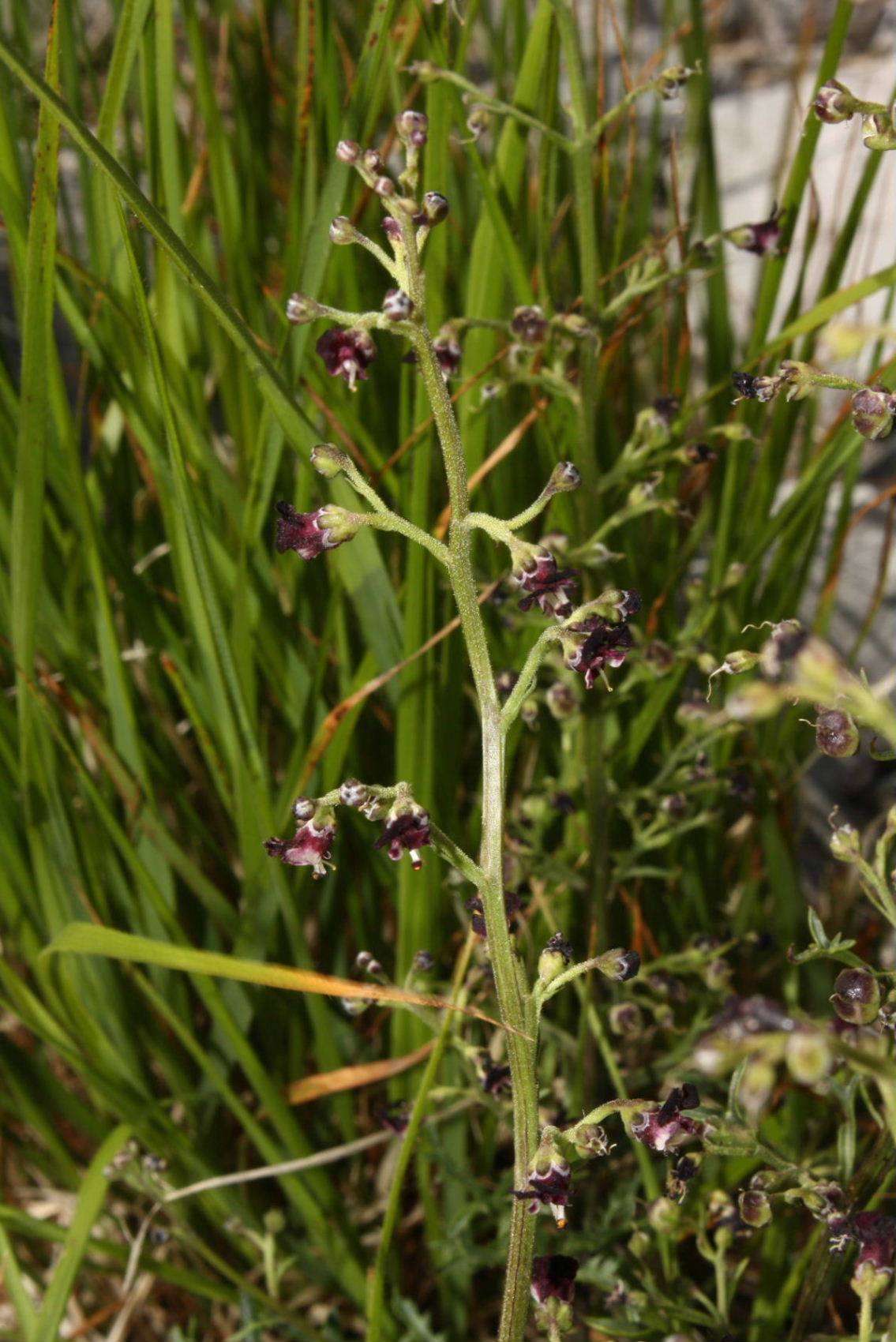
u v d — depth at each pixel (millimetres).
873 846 380
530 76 307
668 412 312
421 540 256
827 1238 279
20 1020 316
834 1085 274
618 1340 309
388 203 256
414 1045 324
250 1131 322
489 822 256
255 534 312
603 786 317
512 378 305
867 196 327
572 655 253
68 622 328
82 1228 304
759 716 224
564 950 260
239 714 307
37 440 289
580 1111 316
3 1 393
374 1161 352
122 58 293
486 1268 341
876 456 473
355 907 336
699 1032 321
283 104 377
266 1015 331
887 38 596
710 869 351
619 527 335
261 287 334
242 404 337
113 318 320
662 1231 291
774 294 326
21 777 311
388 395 329
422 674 309
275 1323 317
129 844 311
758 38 626
